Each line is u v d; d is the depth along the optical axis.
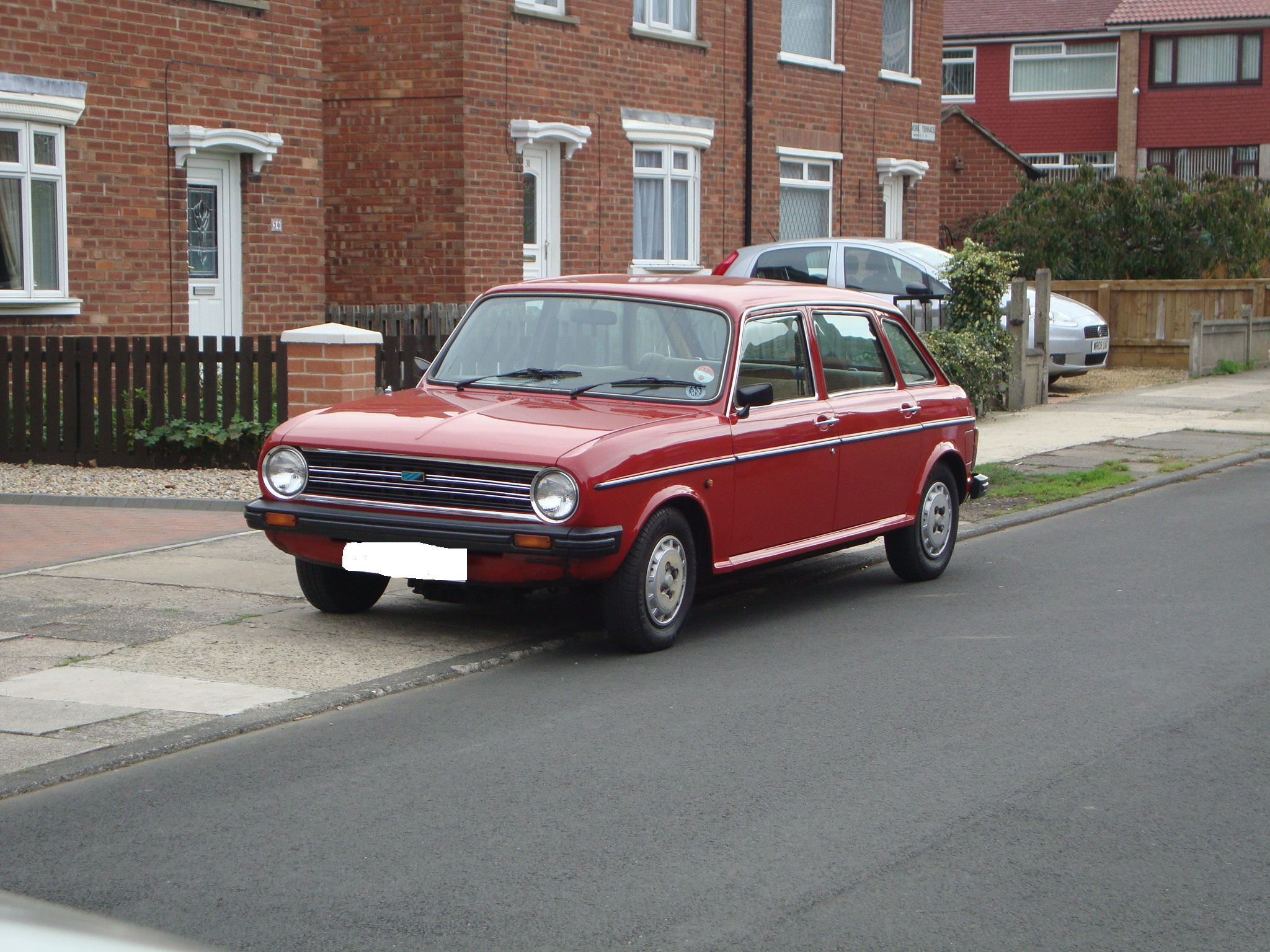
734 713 6.39
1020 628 8.05
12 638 7.43
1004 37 42.47
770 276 18.98
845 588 9.28
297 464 7.48
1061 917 4.34
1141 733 6.11
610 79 19.94
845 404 8.61
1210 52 40.62
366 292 18.66
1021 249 26.34
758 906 4.40
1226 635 7.82
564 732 6.12
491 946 4.14
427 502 7.20
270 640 7.52
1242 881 4.62
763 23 22.59
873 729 6.16
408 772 5.61
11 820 5.13
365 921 4.30
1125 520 11.62
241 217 16.33
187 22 15.47
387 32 18.19
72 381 12.96
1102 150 42.06
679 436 7.41
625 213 20.41
